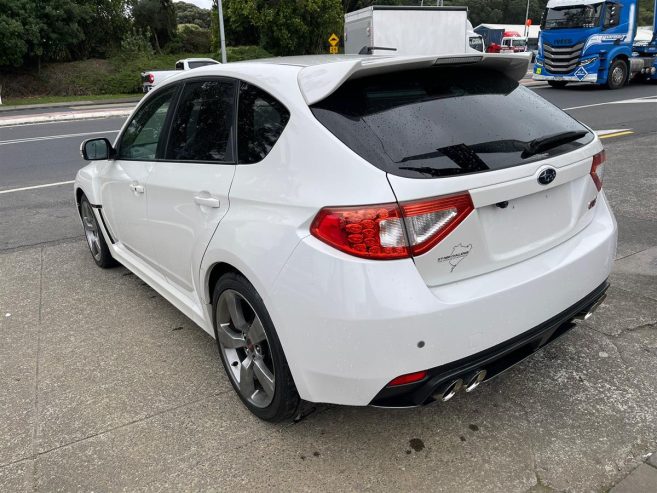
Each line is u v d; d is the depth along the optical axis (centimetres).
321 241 216
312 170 225
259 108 262
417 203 208
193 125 313
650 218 556
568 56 1934
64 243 580
